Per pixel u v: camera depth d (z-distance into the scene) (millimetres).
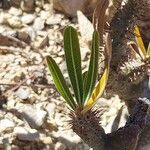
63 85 220
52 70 218
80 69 219
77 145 279
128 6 236
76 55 218
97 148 244
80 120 224
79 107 222
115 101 302
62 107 297
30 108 289
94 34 214
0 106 290
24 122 283
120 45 245
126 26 240
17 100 294
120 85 272
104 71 230
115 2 249
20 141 273
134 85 283
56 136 281
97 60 219
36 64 316
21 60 316
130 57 268
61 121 290
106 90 279
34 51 326
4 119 281
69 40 215
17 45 328
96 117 230
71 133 283
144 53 266
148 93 296
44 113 287
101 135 241
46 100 299
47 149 276
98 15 247
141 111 239
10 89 298
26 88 301
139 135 253
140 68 266
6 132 274
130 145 240
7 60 316
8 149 270
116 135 241
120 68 261
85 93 222
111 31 243
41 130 283
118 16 241
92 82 222
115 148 242
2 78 304
